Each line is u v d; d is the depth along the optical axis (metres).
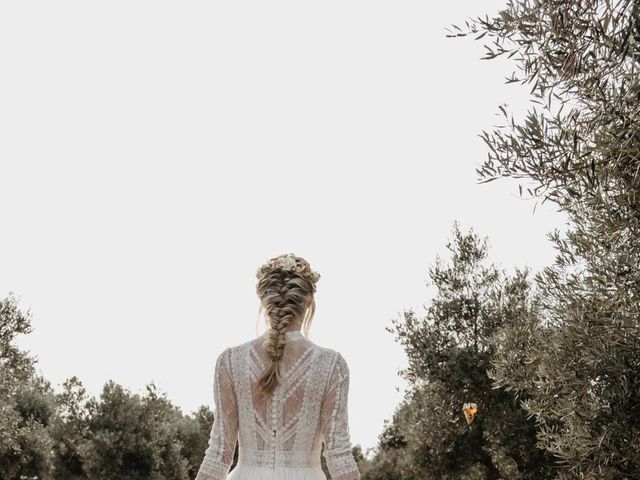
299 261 3.28
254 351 3.19
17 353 23.47
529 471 15.73
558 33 4.96
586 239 6.06
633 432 6.05
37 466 25.09
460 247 18.55
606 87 5.11
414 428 18.50
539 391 6.88
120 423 28.78
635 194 5.07
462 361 17.25
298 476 3.07
